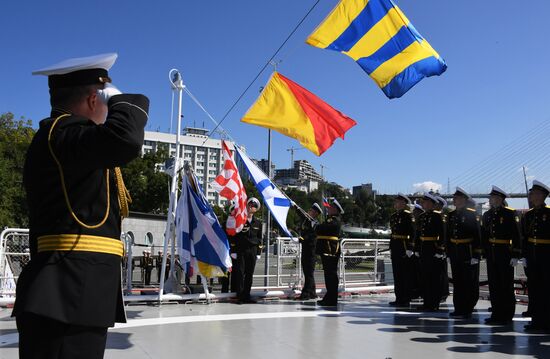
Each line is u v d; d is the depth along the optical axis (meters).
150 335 6.25
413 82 8.82
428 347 6.08
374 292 12.51
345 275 12.49
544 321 7.40
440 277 9.51
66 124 2.07
